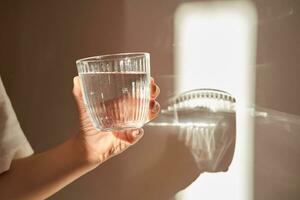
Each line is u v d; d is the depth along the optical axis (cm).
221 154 53
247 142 52
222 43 52
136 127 41
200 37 52
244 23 51
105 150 49
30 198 49
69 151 49
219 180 53
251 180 52
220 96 52
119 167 56
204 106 53
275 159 51
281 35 50
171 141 54
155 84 51
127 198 56
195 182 54
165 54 53
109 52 55
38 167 50
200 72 52
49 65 58
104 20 55
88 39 56
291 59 50
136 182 56
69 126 58
